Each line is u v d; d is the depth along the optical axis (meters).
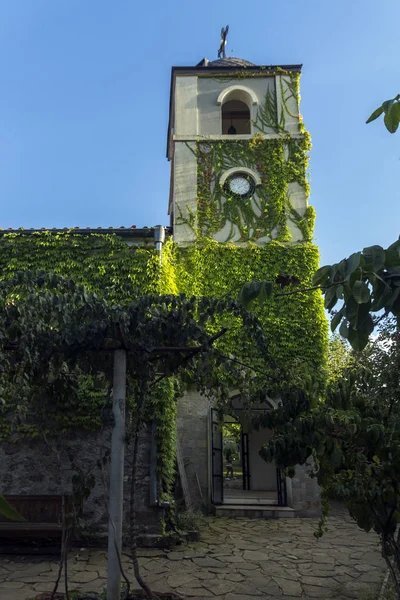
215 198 15.06
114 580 5.46
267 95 16.20
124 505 9.56
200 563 8.17
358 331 3.53
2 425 9.68
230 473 22.53
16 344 5.80
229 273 14.20
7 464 9.64
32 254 11.12
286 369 6.32
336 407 5.29
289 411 5.82
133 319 5.95
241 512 12.59
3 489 9.52
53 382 6.55
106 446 9.71
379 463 4.81
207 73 16.41
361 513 5.09
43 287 6.11
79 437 9.77
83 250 11.14
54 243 11.14
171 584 7.05
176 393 7.56
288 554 8.80
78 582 7.00
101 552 8.70
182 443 13.27
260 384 6.65
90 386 9.84
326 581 7.23
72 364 6.12
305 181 15.11
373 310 3.47
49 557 8.34
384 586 6.54
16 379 5.92
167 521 9.70
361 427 4.78
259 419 6.12
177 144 15.58
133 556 5.94
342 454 4.91
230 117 18.88
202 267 14.26
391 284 3.48
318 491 12.82
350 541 9.87
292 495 12.77
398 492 4.66
